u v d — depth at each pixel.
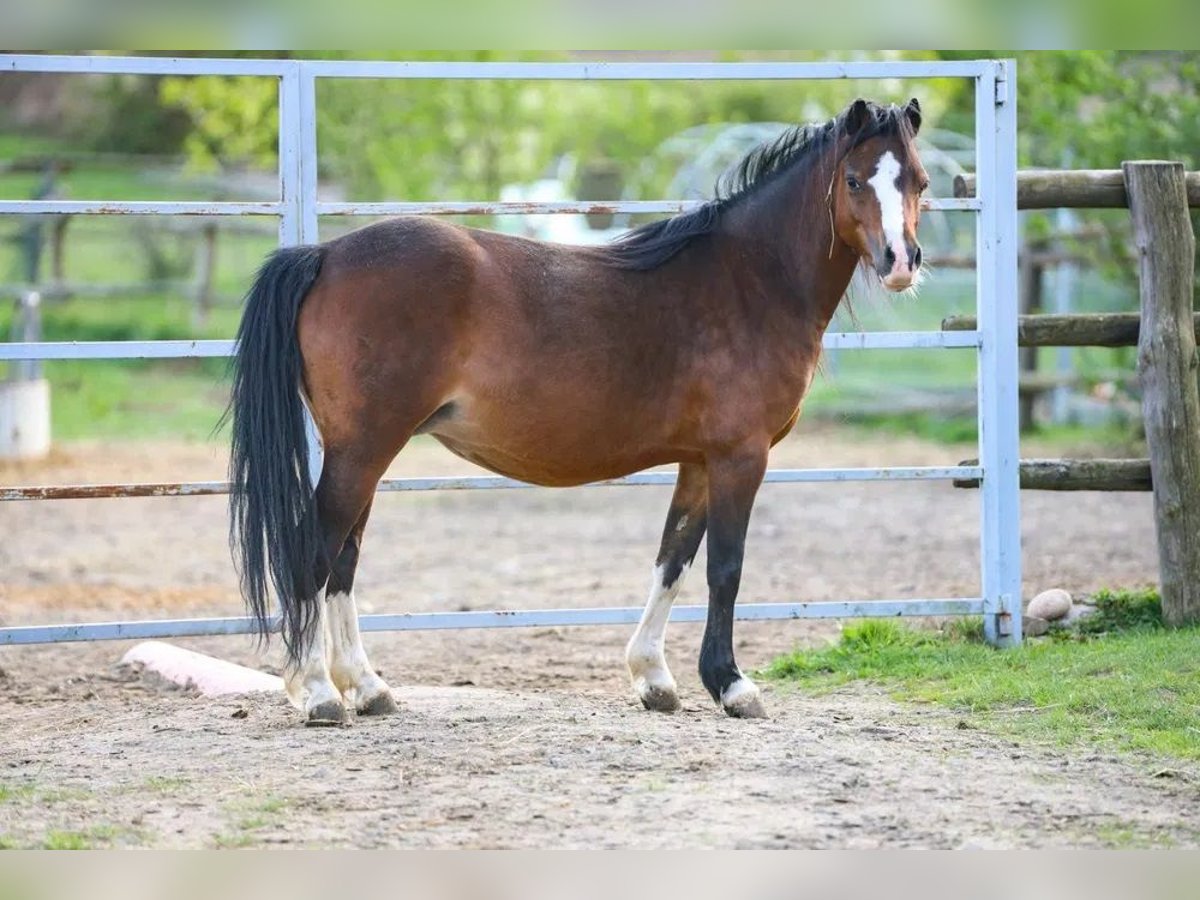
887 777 7.05
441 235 8.03
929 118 32.97
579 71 10.02
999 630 10.87
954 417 25.88
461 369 8.01
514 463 8.45
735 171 8.99
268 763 7.32
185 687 10.16
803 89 41.88
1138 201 10.98
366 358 7.82
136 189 41.03
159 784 7.01
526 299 8.10
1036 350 25.00
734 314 8.59
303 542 7.79
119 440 23.47
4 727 9.01
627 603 13.41
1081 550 15.38
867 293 9.15
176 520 18.80
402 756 7.42
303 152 9.81
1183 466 10.80
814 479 10.55
